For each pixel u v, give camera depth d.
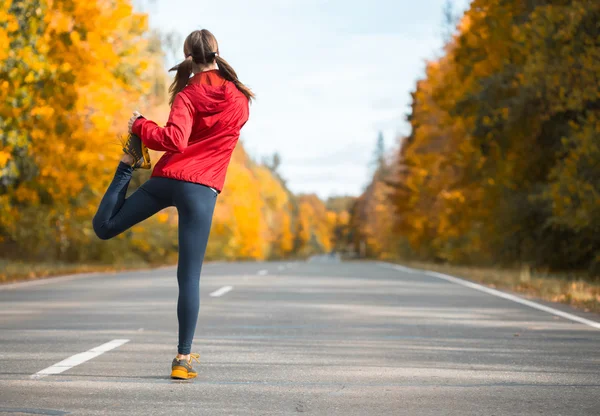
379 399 5.87
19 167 20.92
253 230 100.94
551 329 10.17
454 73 30.33
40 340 8.92
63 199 23.95
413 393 6.09
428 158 38.91
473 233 32.53
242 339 9.14
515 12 24.25
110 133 23.14
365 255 134.75
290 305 13.33
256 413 5.41
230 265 34.81
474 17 27.11
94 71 21.77
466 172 29.23
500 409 5.55
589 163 18.80
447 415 5.37
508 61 23.16
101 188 25.33
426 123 39.84
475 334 9.65
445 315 11.85
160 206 6.48
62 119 21.11
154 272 25.88
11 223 23.48
